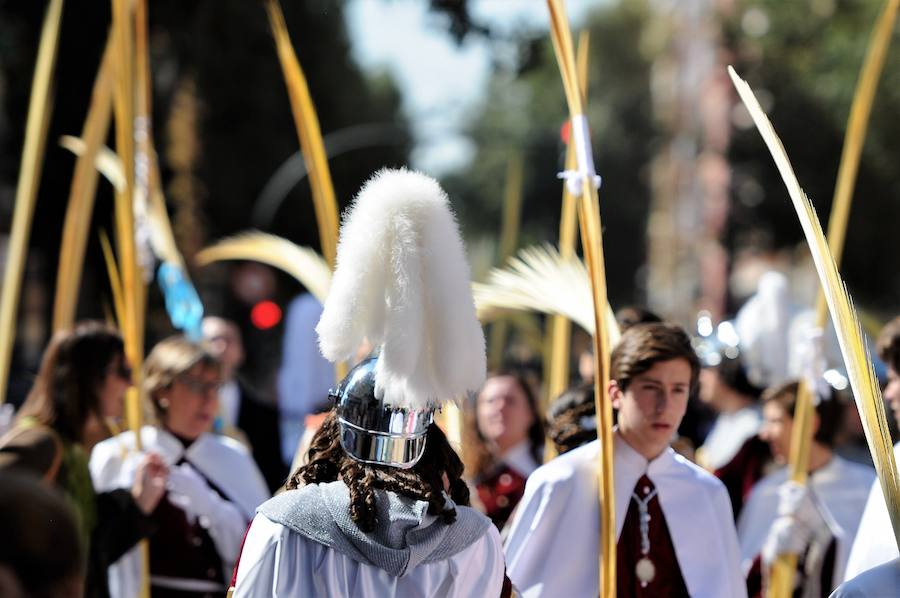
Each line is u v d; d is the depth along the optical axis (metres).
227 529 13.20
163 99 36.53
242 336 40.94
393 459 7.63
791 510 13.20
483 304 12.45
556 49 9.27
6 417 14.06
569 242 12.99
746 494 15.35
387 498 7.54
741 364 17.31
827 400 13.93
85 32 31.53
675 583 10.53
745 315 18.83
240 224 47.16
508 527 12.75
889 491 8.03
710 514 10.72
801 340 16.97
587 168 9.11
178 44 33.69
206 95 40.91
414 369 7.38
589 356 14.99
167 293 16.64
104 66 13.72
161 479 11.76
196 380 13.47
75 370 11.25
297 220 53.84
